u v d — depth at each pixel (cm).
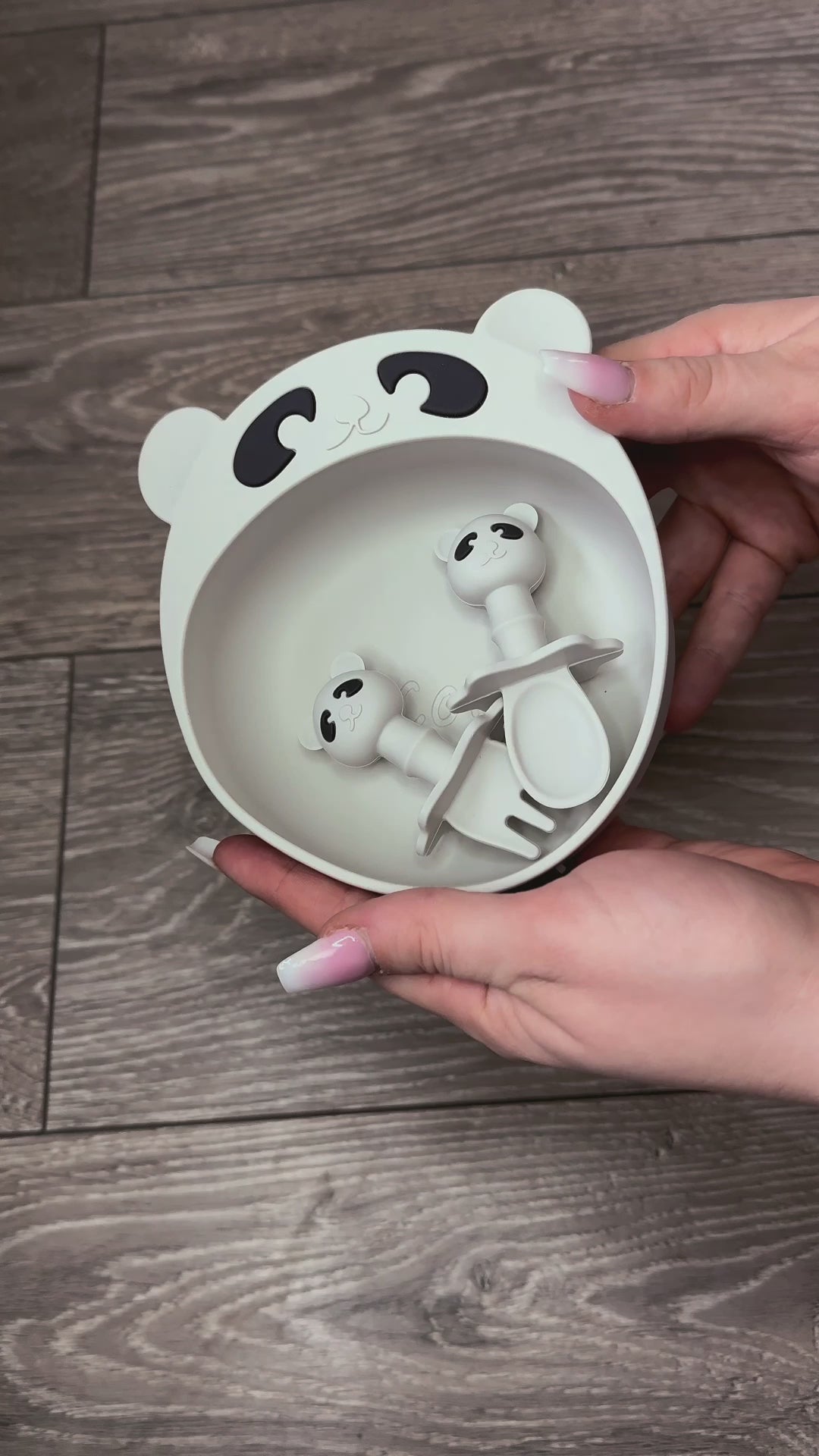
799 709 67
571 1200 65
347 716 56
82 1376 65
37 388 74
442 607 59
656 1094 66
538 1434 64
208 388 73
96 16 78
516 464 57
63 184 76
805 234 72
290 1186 66
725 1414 64
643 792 67
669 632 54
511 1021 54
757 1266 64
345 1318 65
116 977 68
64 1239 66
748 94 74
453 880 56
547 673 55
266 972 67
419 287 73
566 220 74
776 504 63
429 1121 66
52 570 72
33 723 70
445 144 75
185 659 57
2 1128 67
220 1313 65
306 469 57
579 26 76
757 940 51
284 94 77
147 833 69
